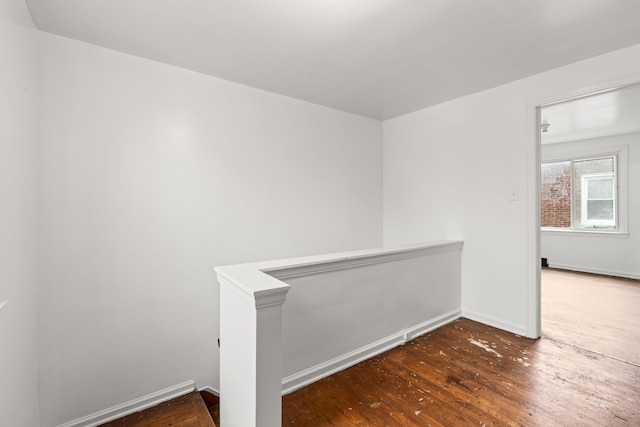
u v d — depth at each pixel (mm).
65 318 2012
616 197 5176
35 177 1843
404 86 2906
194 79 2555
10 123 1419
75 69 2051
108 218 2174
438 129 3439
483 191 3031
